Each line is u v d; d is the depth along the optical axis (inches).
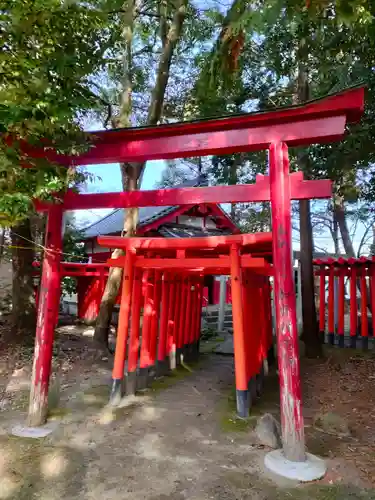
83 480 120.9
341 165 289.9
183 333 297.7
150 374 237.8
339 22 153.9
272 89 340.8
